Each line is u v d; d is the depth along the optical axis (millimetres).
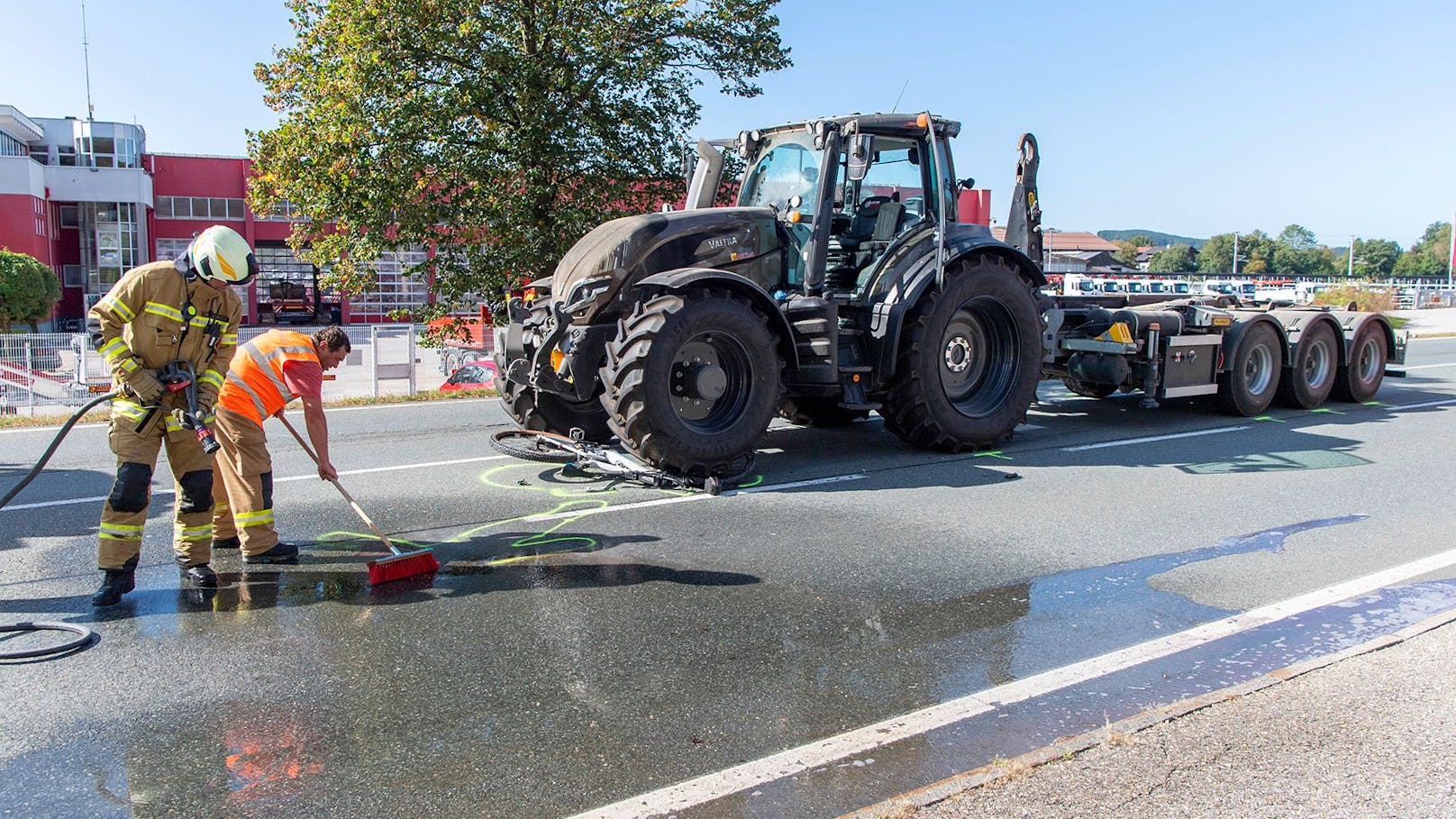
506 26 12766
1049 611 4289
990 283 7785
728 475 6805
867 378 7508
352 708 3357
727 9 13719
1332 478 6973
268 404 4887
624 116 13555
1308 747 2904
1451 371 14523
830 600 4426
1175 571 4832
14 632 4027
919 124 7504
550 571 4832
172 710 3350
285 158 12828
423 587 4594
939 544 5305
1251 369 9852
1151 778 2740
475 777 2904
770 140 8156
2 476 7098
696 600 4422
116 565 4352
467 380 12641
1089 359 9320
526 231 13195
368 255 13281
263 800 2789
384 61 12312
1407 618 4141
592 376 6723
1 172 34312
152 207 39062
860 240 7922
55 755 3045
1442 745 2910
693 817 2660
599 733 3170
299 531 5551
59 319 37062
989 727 3189
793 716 3285
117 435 4355
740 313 6637
